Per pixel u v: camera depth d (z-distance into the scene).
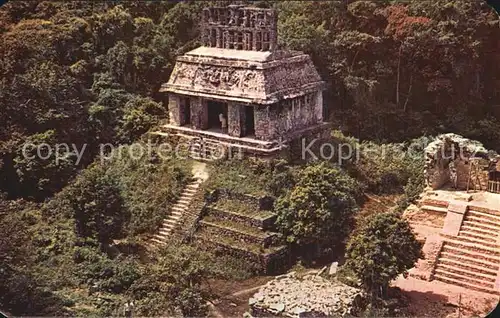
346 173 45.81
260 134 45.28
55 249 40.09
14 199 47.25
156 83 59.47
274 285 35.69
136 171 47.22
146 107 54.38
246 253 39.03
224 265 39.16
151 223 42.72
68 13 61.22
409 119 56.97
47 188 47.09
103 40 60.38
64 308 34.47
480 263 37.12
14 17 61.22
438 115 57.28
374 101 59.62
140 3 67.38
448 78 56.62
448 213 40.94
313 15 63.75
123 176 47.06
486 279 36.25
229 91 46.50
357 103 58.91
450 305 34.34
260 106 44.84
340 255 39.62
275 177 42.38
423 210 42.38
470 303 34.41
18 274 36.28
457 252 38.28
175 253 36.62
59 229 41.94
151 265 37.47
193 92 48.31
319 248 39.75
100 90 55.81
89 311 34.16
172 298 33.69
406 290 36.00
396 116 57.44
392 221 33.91
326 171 40.22
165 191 44.09
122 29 61.22
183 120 50.50
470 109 56.16
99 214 39.75
